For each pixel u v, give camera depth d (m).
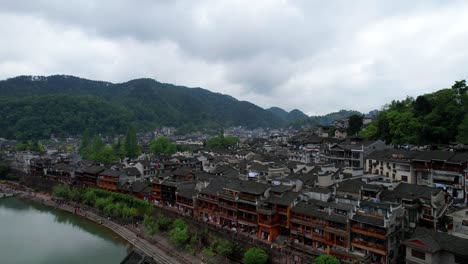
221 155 169.75
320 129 182.75
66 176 141.88
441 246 46.47
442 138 102.06
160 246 80.00
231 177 103.69
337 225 61.44
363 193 69.19
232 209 79.94
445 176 74.56
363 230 57.28
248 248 67.19
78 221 107.38
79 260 77.06
